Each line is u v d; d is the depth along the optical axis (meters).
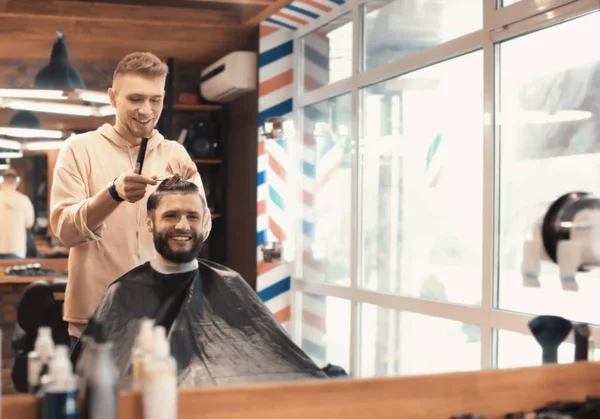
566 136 3.14
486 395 1.75
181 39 5.73
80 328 2.53
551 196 3.23
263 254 5.40
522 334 3.31
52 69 4.84
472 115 3.76
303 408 1.61
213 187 6.62
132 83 2.49
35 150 7.25
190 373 2.07
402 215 4.42
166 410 1.47
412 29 4.28
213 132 6.50
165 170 2.50
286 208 5.57
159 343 1.49
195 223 2.25
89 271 2.50
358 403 1.65
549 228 2.07
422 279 4.22
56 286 4.04
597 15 2.97
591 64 3.00
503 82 3.54
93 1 5.11
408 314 4.30
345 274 5.02
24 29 5.46
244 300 2.24
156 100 2.53
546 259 2.09
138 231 2.55
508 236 3.50
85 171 2.54
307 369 2.14
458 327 3.84
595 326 2.88
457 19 3.85
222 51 6.16
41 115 6.92
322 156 5.30
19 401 1.44
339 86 5.00
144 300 2.19
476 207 3.73
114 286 2.19
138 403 1.49
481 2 3.65
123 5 5.19
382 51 4.60
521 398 1.78
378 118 4.67
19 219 6.59
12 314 6.21
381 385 1.67
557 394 1.82
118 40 5.73
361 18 4.80
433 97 4.09
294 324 5.60
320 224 5.33
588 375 1.84
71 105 5.25
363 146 4.84
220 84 5.80
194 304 2.19
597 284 2.91
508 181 3.51
